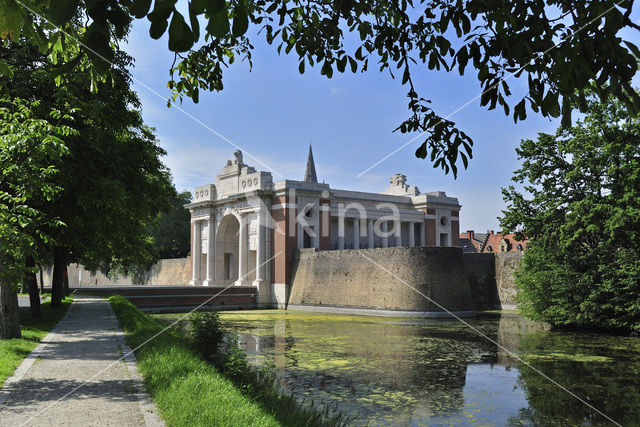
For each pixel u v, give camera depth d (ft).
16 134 37.09
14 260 38.34
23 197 37.76
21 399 29.78
